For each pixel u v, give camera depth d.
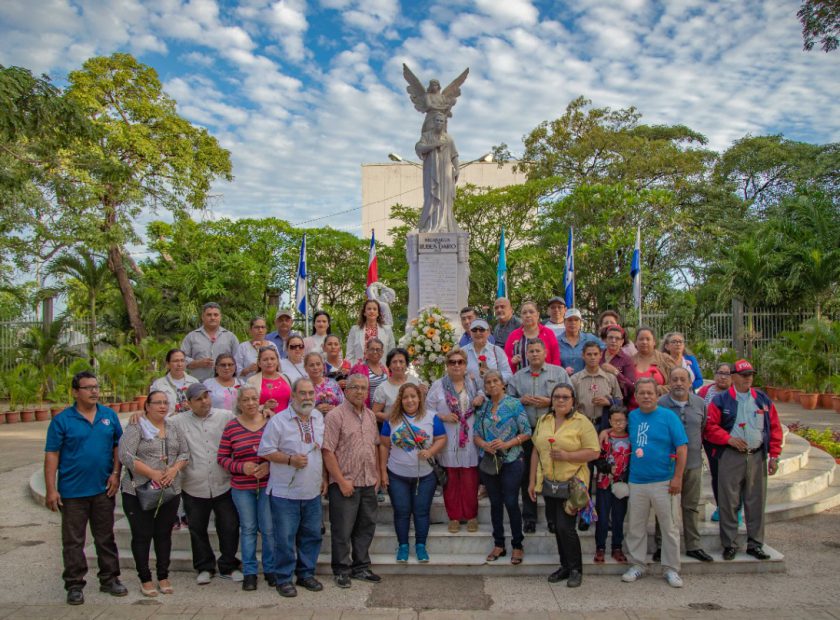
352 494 5.84
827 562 6.36
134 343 23.19
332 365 7.61
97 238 20.56
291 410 5.77
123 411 18.00
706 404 6.34
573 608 5.29
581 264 25.75
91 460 5.54
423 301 13.62
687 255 26.83
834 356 16.97
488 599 5.48
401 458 6.09
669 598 5.48
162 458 5.65
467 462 6.36
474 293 26.98
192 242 29.27
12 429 15.69
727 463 6.18
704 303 21.12
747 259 20.14
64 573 5.50
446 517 6.86
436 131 14.03
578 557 5.74
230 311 25.30
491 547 6.36
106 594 5.66
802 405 16.56
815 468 9.29
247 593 5.68
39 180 18.19
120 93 24.11
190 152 25.02
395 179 48.59
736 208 32.00
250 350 7.95
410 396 6.11
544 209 28.83
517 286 27.02
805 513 7.98
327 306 28.33
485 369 7.11
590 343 6.44
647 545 6.30
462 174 46.44
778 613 5.16
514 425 6.11
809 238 21.23
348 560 5.91
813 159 34.06
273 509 5.70
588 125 31.17
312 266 31.47
